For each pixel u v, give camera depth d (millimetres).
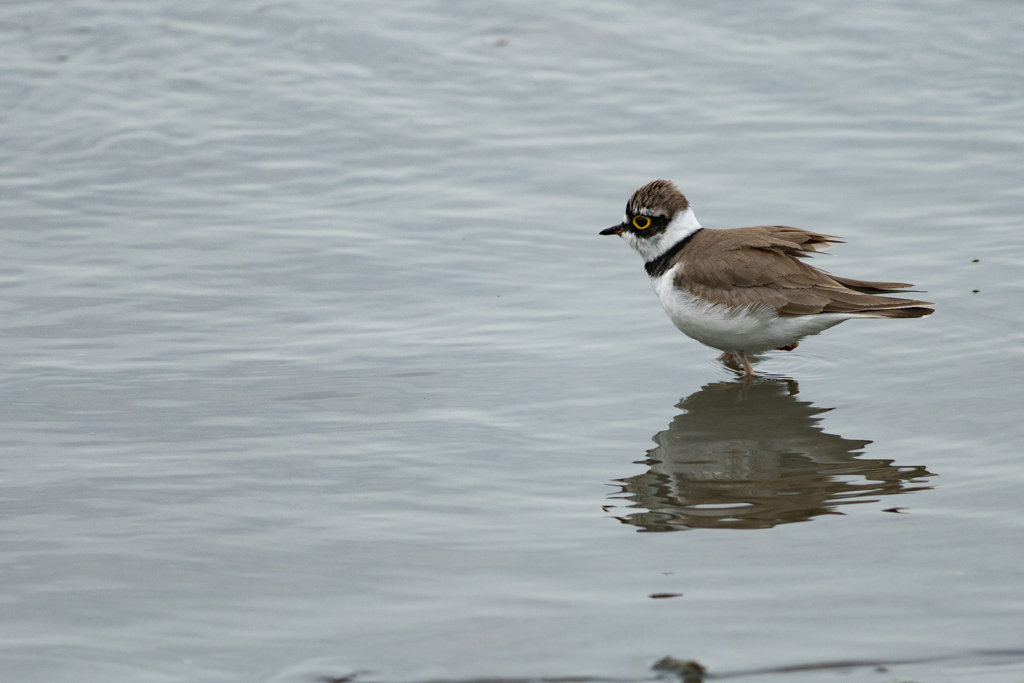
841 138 19047
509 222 16906
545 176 18203
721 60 21703
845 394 12555
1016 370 12664
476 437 11555
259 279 15227
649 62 21781
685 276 13305
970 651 8031
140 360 13156
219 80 21000
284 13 23375
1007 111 19531
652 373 13156
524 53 22125
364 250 16062
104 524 9953
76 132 19234
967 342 13391
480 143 19219
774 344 13234
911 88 20500
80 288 14867
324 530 9875
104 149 18797
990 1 23297
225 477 10766
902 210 16688
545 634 8352
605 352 13602
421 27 23000
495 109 20281
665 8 23656
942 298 14305
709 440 11547
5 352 13258
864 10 23297
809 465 10961
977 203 16781
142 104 20156
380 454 11211
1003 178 17484
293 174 18219
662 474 10828
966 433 11422
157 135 19203
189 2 23688
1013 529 9602
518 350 13562
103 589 9000
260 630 8477
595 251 16156
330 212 17125
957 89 20391
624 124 19766
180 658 8148
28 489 10508
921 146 18641
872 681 7742
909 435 11484
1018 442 11148
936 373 12828
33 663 8094
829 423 11875
